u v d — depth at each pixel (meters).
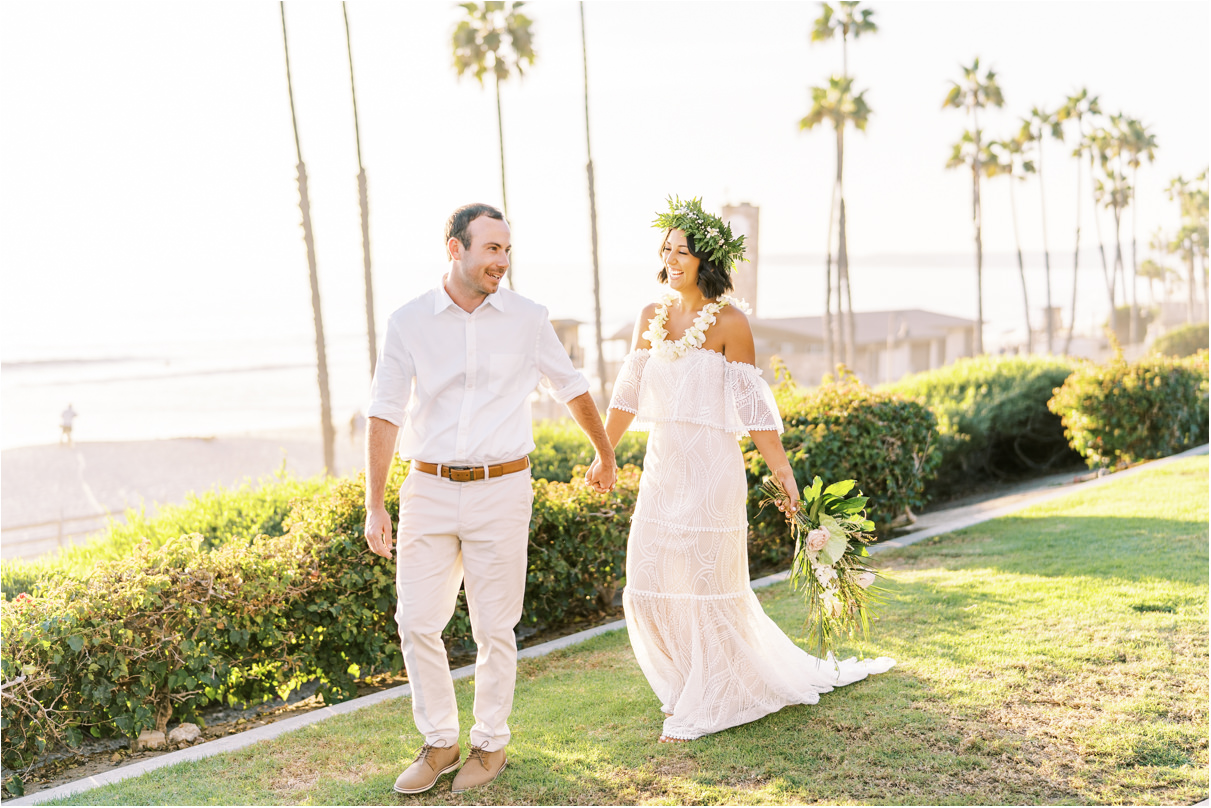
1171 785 3.04
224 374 72.00
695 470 3.72
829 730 3.56
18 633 3.96
